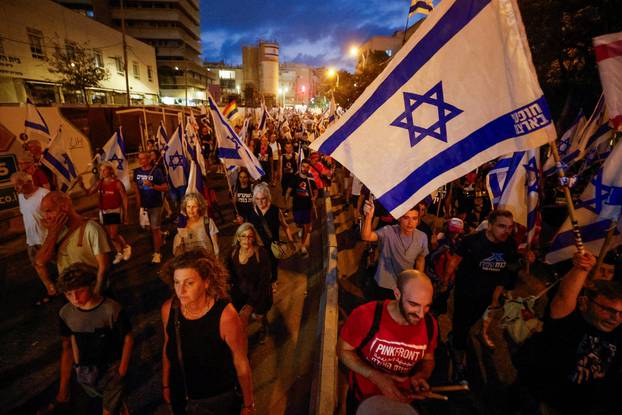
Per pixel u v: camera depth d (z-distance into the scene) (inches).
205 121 783.7
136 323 182.4
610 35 89.1
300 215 271.4
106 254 129.5
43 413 125.7
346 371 148.3
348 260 264.4
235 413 96.5
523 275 230.2
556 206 255.1
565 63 438.0
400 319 87.6
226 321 87.4
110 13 2753.4
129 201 415.8
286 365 157.2
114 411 106.0
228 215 366.3
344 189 448.8
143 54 1893.5
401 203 102.0
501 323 109.7
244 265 147.2
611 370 90.8
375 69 1153.4
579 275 88.2
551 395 99.1
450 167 96.6
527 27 386.3
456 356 139.0
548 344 97.6
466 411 128.8
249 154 239.8
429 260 148.3
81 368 103.7
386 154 104.5
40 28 1143.6
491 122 91.7
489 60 91.0
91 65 1289.4
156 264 252.1
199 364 88.0
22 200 184.7
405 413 78.5
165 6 2768.2
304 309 201.8
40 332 174.2
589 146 198.7
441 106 97.7
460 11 93.0
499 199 185.2
